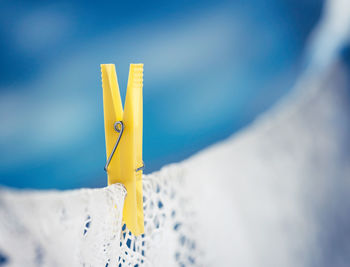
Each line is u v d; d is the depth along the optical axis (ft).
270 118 2.00
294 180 1.65
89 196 0.60
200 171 1.20
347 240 1.63
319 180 1.70
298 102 1.98
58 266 0.58
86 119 1.72
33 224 0.58
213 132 2.16
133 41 1.85
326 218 1.64
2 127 1.55
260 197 1.49
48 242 0.58
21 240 0.57
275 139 1.75
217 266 1.02
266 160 1.63
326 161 1.78
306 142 1.80
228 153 1.53
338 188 1.74
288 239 1.47
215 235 1.06
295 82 2.28
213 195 1.23
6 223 0.57
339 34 2.23
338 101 2.00
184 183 0.80
